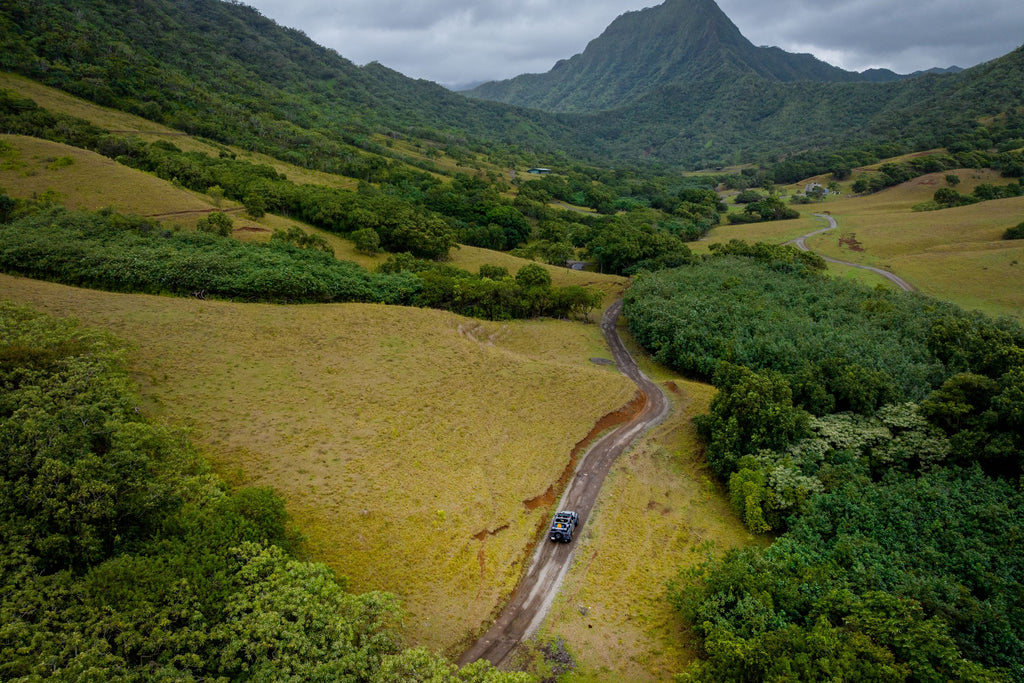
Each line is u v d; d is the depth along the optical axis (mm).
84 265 66500
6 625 21969
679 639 34625
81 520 27281
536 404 60688
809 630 32375
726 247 139875
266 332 62156
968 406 51750
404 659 25984
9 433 29688
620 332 96625
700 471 53906
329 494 40250
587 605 36719
